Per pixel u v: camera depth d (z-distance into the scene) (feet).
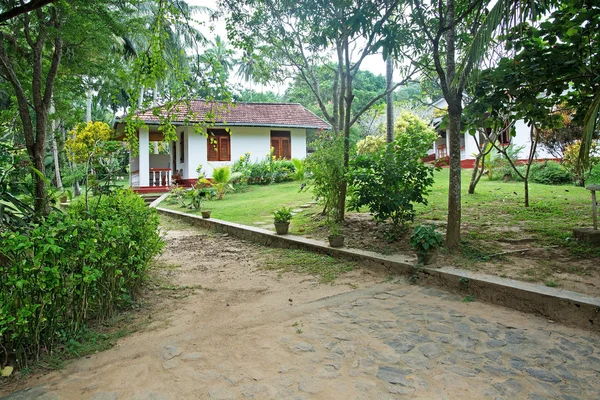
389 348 10.29
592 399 7.82
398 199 20.81
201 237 30.09
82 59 22.90
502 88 17.08
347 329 11.64
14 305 9.43
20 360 9.64
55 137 40.55
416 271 16.55
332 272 18.20
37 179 16.47
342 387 8.48
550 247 17.67
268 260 21.42
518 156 50.29
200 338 11.38
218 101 26.11
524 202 28.60
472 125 19.42
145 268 15.72
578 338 10.64
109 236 12.16
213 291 16.24
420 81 29.68
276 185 57.72
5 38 20.62
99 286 12.42
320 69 33.55
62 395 8.50
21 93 19.26
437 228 22.45
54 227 10.52
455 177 18.47
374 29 16.72
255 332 11.69
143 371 9.49
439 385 8.47
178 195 49.06
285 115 67.10
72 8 19.48
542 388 8.25
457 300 14.03
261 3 25.55
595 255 16.11
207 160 60.80
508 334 10.98
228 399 8.16
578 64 15.65
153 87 19.02
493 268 15.75
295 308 13.70
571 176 38.24
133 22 21.99
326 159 25.86
